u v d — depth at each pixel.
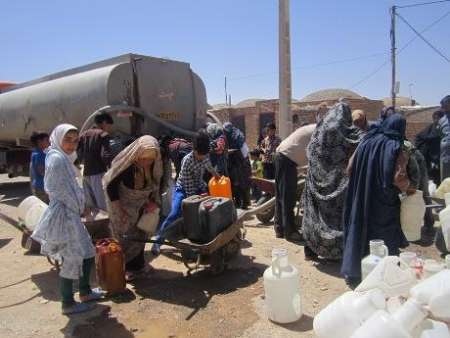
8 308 4.96
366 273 4.12
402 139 4.60
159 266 6.04
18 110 11.55
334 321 3.45
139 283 5.47
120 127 8.66
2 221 9.40
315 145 5.70
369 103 23.91
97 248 5.13
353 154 5.06
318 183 5.63
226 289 5.18
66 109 9.57
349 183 4.89
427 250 6.29
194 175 6.14
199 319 4.48
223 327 4.29
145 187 5.33
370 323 3.00
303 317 4.40
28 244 6.70
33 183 8.30
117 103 8.65
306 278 5.37
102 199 6.99
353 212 4.74
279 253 4.27
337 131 5.50
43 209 6.05
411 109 25.34
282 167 6.79
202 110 10.20
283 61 10.91
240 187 9.01
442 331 2.95
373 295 3.39
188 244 5.04
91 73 9.12
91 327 4.41
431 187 7.65
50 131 10.58
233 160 8.95
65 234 4.47
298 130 6.84
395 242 4.63
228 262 5.95
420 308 3.00
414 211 4.67
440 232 6.00
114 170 5.13
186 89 9.87
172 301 4.92
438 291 2.98
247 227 7.94
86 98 8.95
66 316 4.68
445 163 7.90
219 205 5.22
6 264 6.50
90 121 8.09
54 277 5.88
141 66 8.99
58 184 4.41
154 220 5.34
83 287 4.93
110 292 5.07
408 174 4.70
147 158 5.10
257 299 4.86
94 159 6.97
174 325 4.39
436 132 8.35
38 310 4.86
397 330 2.89
